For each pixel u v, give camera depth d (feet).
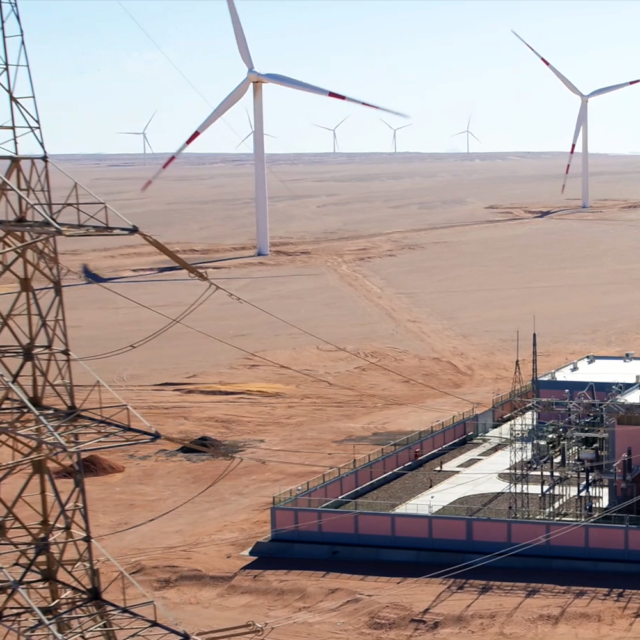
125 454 215.31
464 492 167.84
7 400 89.30
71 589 89.45
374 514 147.33
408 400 263.49
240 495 185.47
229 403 260.62
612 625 120.06
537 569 137.69
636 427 151.02
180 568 145.79
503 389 272.72
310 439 225.76
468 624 122.62
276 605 132.57
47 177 91.76
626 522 139.33
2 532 87.76
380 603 129.80
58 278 91.61
